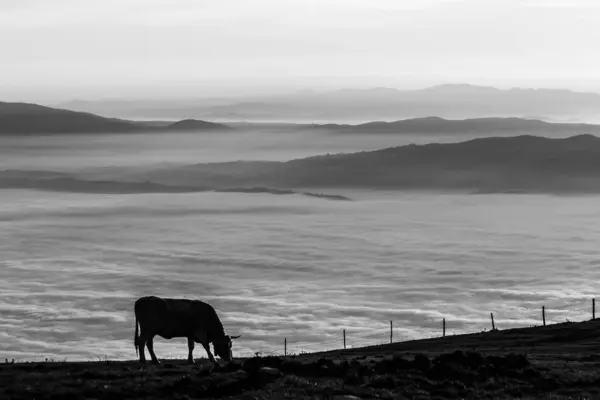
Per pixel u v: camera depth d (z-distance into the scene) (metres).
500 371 42.72
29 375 37.09
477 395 38.25
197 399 34.62
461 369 42.00
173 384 35.91
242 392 35.66
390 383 38.88
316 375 40.16
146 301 42.69
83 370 39.47
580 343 92.94
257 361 39.91
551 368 45.00
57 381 36.06
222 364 41.00
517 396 39.03
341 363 41.69
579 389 41.00
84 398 33.75
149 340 42.59
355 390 37.00
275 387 36.38
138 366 41.78
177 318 42.69
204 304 43.41
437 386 39.16
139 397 34.53
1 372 38.16
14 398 33.03
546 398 38.59
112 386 35.31
